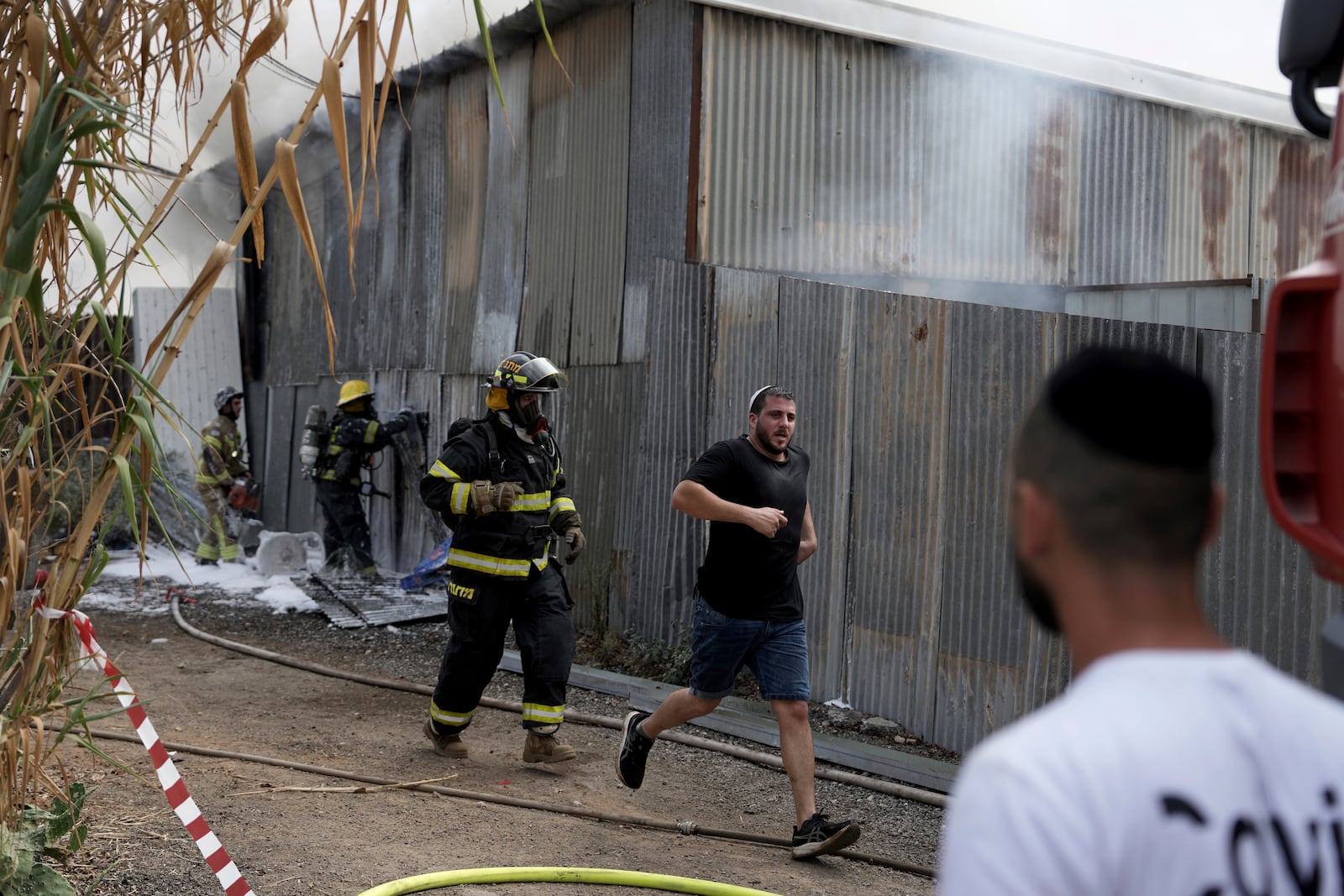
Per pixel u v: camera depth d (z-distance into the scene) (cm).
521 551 552
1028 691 562
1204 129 1050
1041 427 103
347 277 1320
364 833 430
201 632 884
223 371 1520
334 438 1137
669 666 742
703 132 810
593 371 910
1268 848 92
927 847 475
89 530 284
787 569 462
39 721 292
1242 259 1083
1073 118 974
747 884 409
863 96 873
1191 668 98
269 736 597
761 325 739
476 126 1085
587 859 425
